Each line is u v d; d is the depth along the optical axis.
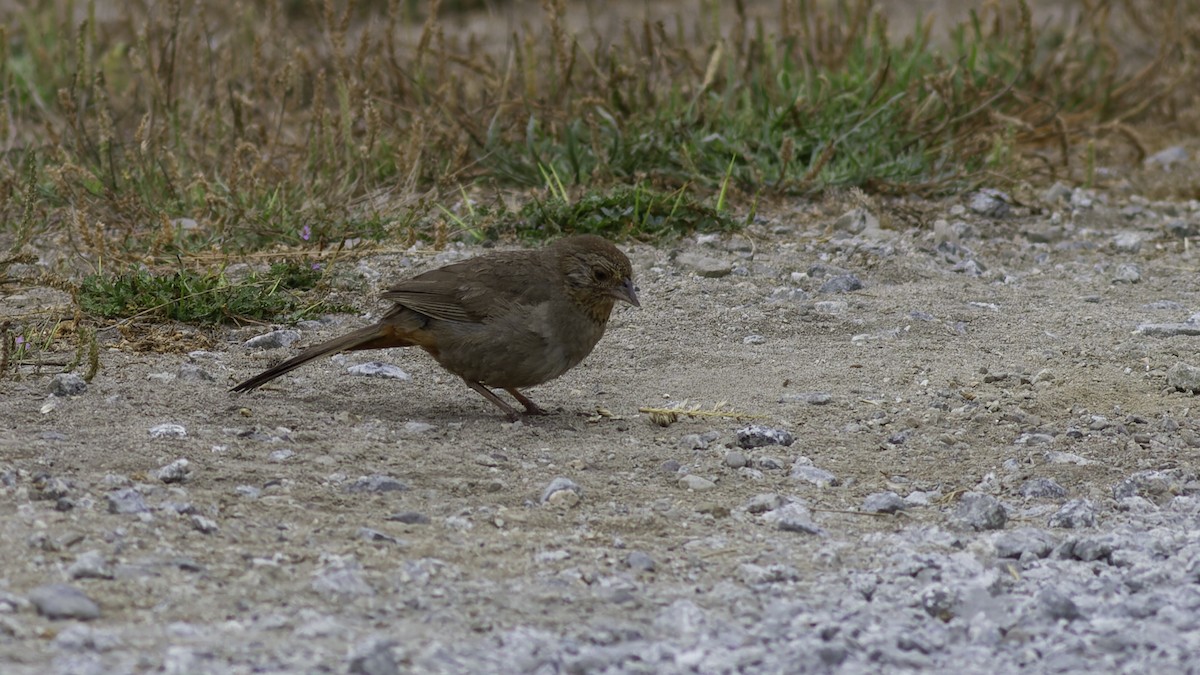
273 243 14.88
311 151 16.84
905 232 16.27
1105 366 12.10
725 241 15.56
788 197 17.09
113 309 12.53
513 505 8.96
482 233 15.40
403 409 10.87
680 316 13.26
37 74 21.19
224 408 10.44
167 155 16.09
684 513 8.97
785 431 10.41
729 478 9.62
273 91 18.70
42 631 6.63
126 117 19.14
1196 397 11.42
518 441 10.19
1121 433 10.62
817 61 20.56
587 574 7.88
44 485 8.54
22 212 15.54
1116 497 9.46
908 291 14.24
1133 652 6.98
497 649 6.77
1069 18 26.59
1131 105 22.11
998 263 15.50
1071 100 21.31
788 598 7.66
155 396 10.60
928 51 21.78
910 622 7.36
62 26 22.86
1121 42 25.00
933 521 9.00
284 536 8.12
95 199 16.05
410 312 10.49
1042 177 18.84
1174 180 18.80
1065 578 8.02
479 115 18.11
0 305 12.95
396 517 8.55
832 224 16.33
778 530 8.75
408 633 6.93
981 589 7.73
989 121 18.73
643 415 10.88
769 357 12.25
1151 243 16.34
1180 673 6.66
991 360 12.25
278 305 12.98
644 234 15.51
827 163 17.59
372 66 18.84
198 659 6.38
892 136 18.22
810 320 13.23
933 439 10.43
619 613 7.36
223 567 7.60
